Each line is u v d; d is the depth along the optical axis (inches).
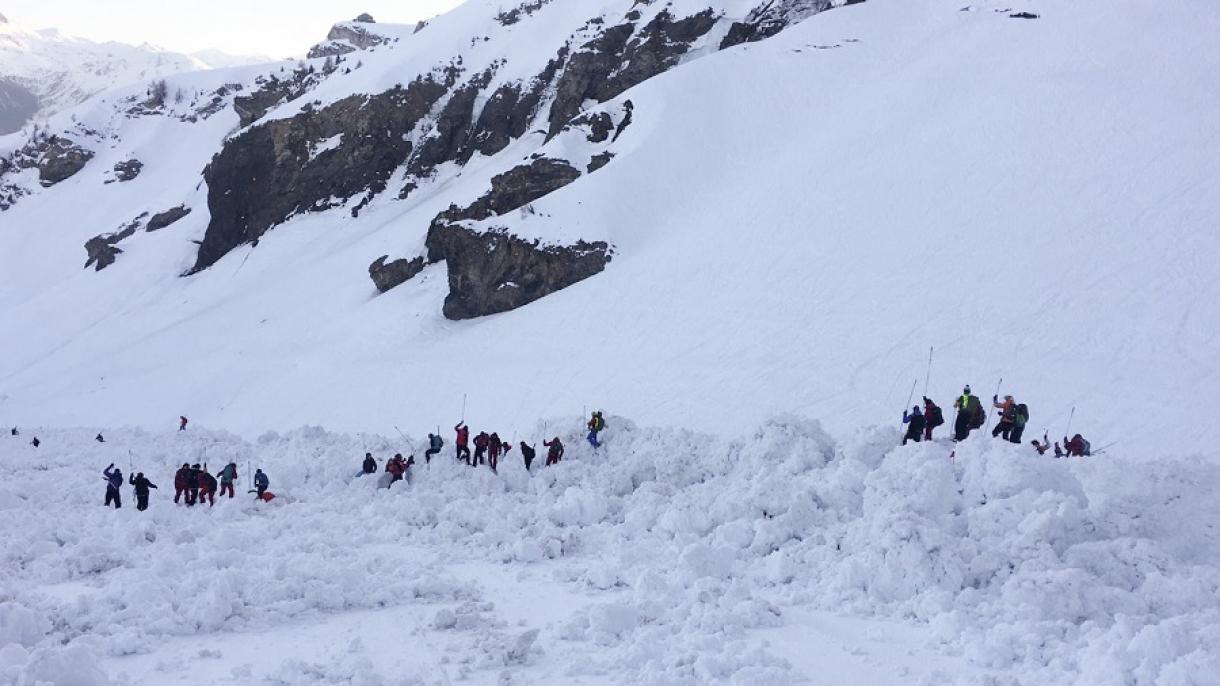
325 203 4256.9
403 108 4421.8
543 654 426.0
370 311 2920.8
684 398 1628.9
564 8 4810.5
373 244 3631.9
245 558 581.3
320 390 2327.8
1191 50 2559.1
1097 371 1412.4
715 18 4077.3
